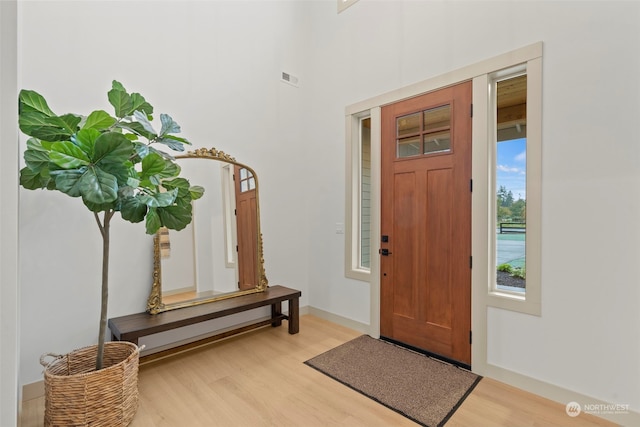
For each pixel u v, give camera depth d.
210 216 3.02
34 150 1.55
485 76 2.39
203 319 2.54
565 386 2.02
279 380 2.30
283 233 3.67
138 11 2.60
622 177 1.83
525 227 2.18
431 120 2.75
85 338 2.33
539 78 2.12
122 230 2.50
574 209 1.99
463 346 2.52
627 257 1.81
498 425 1.82
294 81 3.79
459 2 2.55
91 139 1.58
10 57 1.05
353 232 3.43
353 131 3.43
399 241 2.97
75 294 2.28
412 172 2.88
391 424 1.84
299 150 3.86
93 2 2.37
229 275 3.11
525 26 2.19
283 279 3.67
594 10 1.92
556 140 2.05
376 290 3.14
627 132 1.81
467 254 2.51
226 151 3.16
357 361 2.61
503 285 2.68
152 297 2.59
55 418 1.64
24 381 2.07
